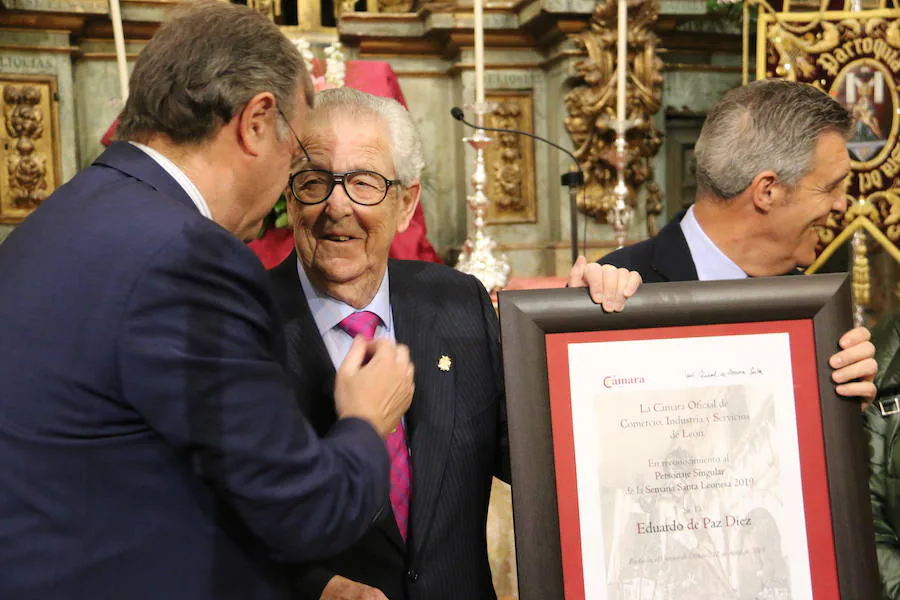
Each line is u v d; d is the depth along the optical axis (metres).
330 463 1.15
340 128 1.50
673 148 4.38
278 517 1.10
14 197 3.80
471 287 1.74
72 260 1.13
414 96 4.38
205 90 1.19
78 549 1.11
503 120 4.26
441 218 4.44
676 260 1.80
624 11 3.13
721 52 4.46
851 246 3.61
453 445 1.55
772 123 1.65
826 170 1.66
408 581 1.48
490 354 1.65
